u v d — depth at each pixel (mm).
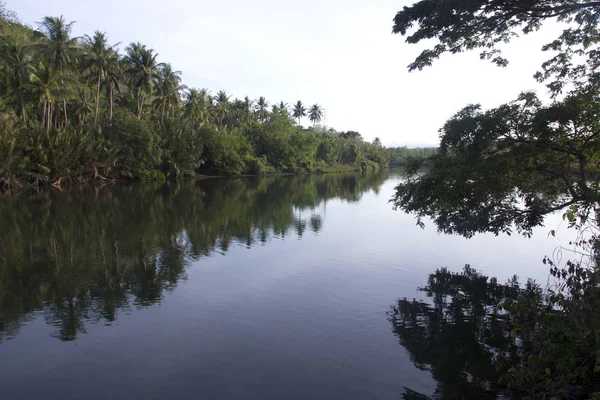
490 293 11281
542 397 5477
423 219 24125
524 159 8836
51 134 37500
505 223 10117
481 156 9281
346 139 107938
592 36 8156
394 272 13281
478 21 7605
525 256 15430
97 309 9984
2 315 9594
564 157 9250
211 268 13500
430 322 9312
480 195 8773
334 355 7789
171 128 54875
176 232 19391
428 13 7527
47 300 10578
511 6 7141
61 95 36844
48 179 37531
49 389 6594
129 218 23156
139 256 14938
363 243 17516
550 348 5691
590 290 6039
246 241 17625
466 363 7516
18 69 35188
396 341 8398
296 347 8094
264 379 6934
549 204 10008
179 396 6418
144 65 47344
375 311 10000
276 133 76500
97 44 42656
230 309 10039
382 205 30922
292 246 16781
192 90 57812
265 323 9227
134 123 47344
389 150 142875
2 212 24594
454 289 11609
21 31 49312
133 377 6953
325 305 10352
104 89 47969
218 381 6852
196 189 42062
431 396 6496
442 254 15680
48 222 21672
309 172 82312
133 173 49094
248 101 84188
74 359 7559
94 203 29375
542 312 6945
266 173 72000
